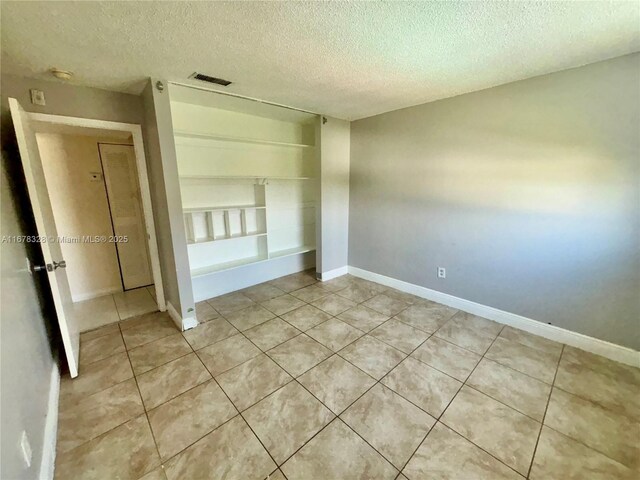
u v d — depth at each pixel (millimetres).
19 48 1705
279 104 3078
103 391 1918
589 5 1364
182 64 2035
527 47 1802
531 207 2451
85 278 3459
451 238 3045
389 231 3652
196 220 3305
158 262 3027
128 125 2641
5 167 1816
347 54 1887
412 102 3020
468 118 2730
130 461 1447
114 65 2014
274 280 4039
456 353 2311
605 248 2141
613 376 2008
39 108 2211
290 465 1424
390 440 1553
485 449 1497
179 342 2502
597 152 2094
